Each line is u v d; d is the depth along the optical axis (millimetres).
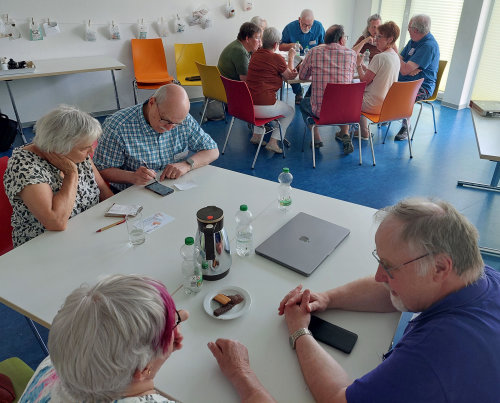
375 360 1027
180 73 5293
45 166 1611
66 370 635
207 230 1210
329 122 3582
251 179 1991
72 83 4875
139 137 2049
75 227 1581
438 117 5215
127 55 5074
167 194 1838
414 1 5848
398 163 3916
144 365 677
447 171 3742
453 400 745
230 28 5602
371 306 1176
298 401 924
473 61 5270
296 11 6043
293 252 1407
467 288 840
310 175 3686
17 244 1699
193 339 1088
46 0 4348
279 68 3707
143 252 1430
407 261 844
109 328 627
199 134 2193
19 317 2059
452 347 761
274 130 4082
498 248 2645
